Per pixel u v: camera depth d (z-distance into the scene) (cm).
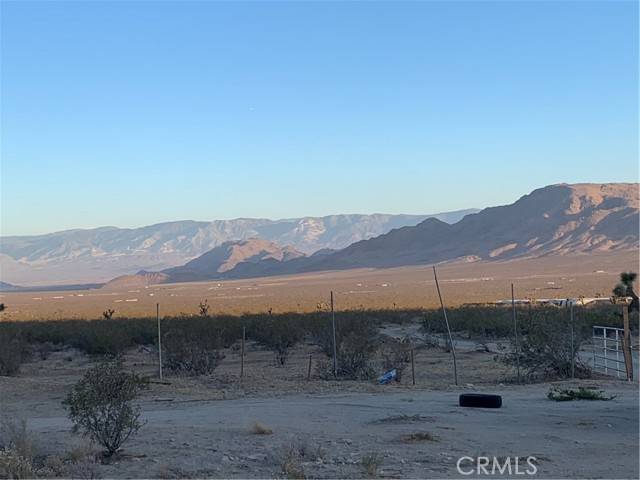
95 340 3644
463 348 3516
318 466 1080
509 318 4184
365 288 12731
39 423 1588
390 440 1270
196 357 2586
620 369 2456
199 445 1245
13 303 13462
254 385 2195
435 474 1034
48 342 4356
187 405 1842
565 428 1380
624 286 3020
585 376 2298
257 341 3956
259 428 1355
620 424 1414
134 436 1326
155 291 17538
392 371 2295
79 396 1190
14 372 2705
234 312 7144
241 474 1046
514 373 2447
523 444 1234
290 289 13838
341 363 2448
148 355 3469
